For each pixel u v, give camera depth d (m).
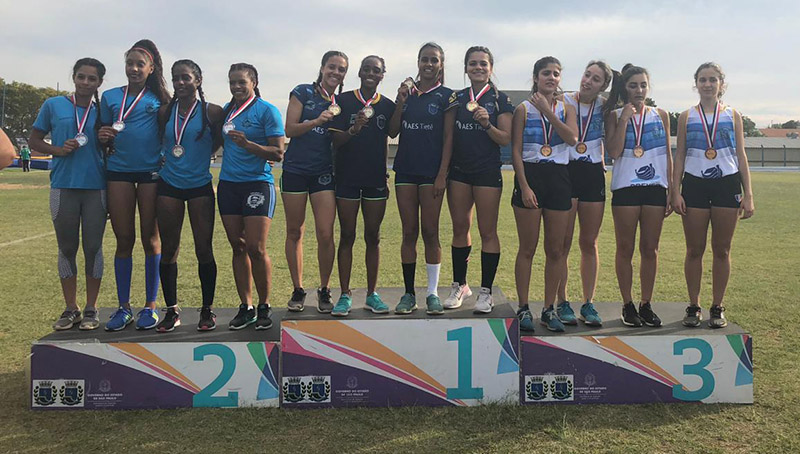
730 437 2.85
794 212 13.72
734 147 3.58
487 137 3.47
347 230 3.53
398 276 6.70
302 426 3.00
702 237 3.58
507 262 7.65
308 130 3.43
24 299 5.50
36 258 7.62
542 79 3.50
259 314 3.51
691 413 3.16
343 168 3.51
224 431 2.94
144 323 3.46
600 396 3.32
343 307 3.37
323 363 3.25
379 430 2.95
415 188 3.52
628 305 3.59
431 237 3.58
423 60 3.44
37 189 19.58
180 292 5.84
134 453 2.70
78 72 3.46
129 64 3.45
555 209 3.46
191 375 3.24
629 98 3.61
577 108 3.70
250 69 3.54
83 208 3.53
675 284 6.31
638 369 3.32
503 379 3.31
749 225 11.47
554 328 3.40
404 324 3.27
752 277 6.59
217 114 3.58
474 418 3.10
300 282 3.61
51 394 3.18
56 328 3.44
